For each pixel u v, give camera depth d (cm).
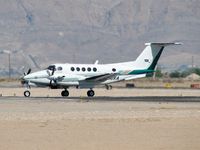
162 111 11375
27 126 9088
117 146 7450
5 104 13162
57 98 15575
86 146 7450
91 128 8906
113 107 12338
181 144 7575
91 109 11856
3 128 8875
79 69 17238
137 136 8206
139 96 17150
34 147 7356
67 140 7875
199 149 7262
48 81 16988
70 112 11175
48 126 9094
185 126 9131
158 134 8369
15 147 7344
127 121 9700
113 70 17612
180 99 15062
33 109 11869
